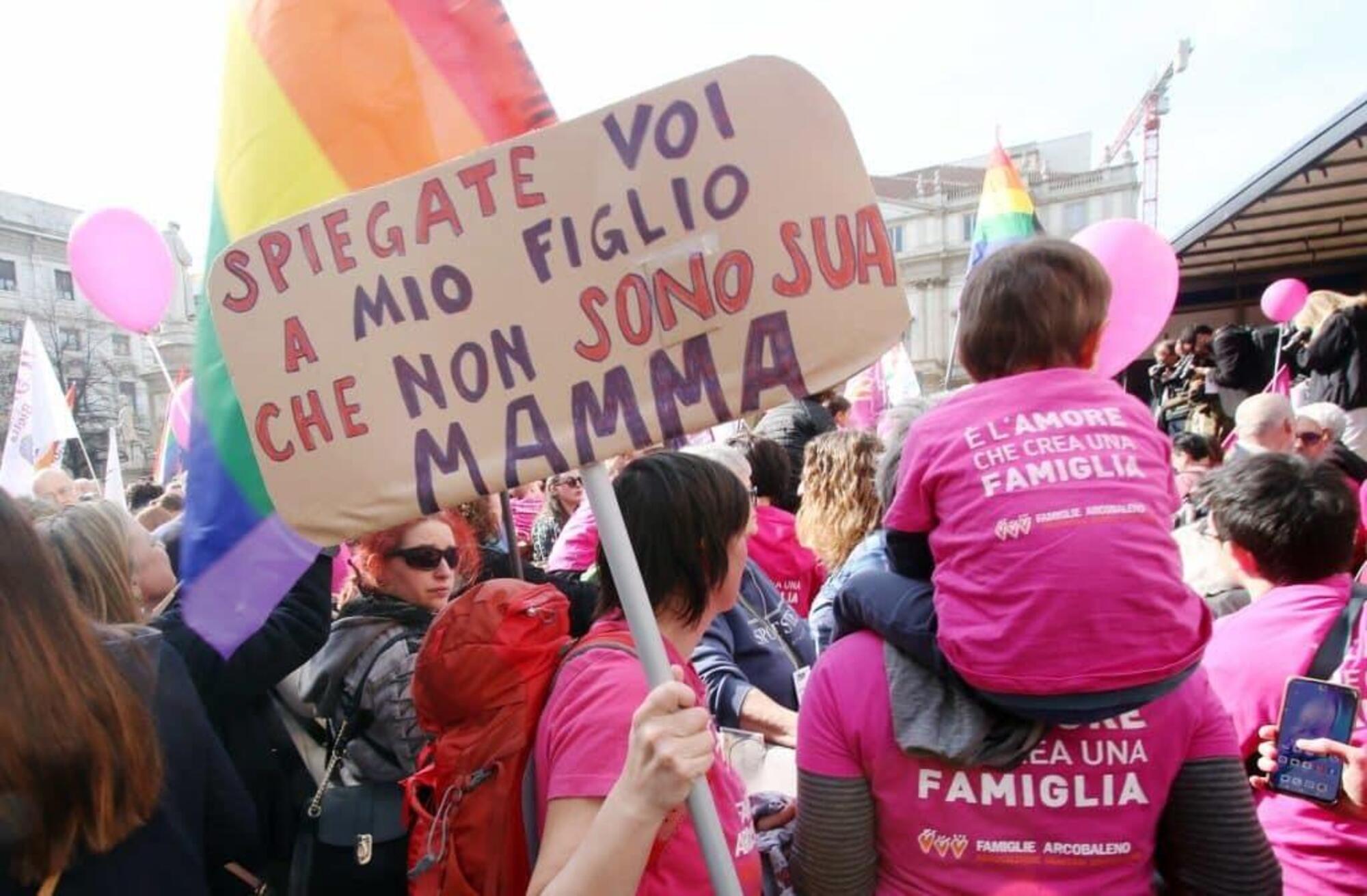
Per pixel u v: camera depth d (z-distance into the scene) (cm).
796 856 134
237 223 158
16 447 625
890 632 126
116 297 379
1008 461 116
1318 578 170
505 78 149
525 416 122
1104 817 117
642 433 120
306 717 218
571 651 133
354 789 196
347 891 188
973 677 113
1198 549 261
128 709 117
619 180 119
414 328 123
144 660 138
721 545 139
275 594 179
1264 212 788
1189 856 123
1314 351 497
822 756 129
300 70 152
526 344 122
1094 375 126
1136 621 106
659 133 118
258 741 204
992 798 120
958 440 122
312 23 152
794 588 304
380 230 123
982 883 120
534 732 129
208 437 181
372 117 150
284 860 209
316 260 124
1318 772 152
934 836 122
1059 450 115
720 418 119
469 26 149
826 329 117
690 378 119
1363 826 155
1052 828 118
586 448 120
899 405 280
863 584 133
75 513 179
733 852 131
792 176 116
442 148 149
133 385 3450
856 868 128
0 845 105
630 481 141
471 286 122
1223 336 724
